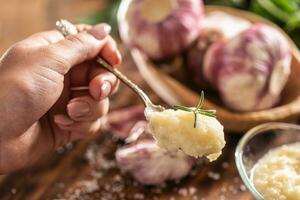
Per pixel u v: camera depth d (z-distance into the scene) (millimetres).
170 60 441
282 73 411
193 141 291
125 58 480
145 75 435
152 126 297
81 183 380
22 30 507
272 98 411
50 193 373
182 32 426
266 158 340
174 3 430
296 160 331
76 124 361
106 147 406
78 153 401
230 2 502
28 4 536
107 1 534
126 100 444
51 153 398
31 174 384
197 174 387
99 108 354
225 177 386
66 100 362
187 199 371
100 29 338
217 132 292
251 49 407
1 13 525
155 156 371
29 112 312
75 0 538
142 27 426
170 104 425
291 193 305
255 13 490
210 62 419
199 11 438
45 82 309
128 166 377
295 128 353
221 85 412
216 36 434
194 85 441
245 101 406
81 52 324
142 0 431
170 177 378
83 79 357
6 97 303
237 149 332
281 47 412
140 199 370
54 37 337
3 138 318
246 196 372
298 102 406
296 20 471
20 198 370
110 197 371
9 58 311
